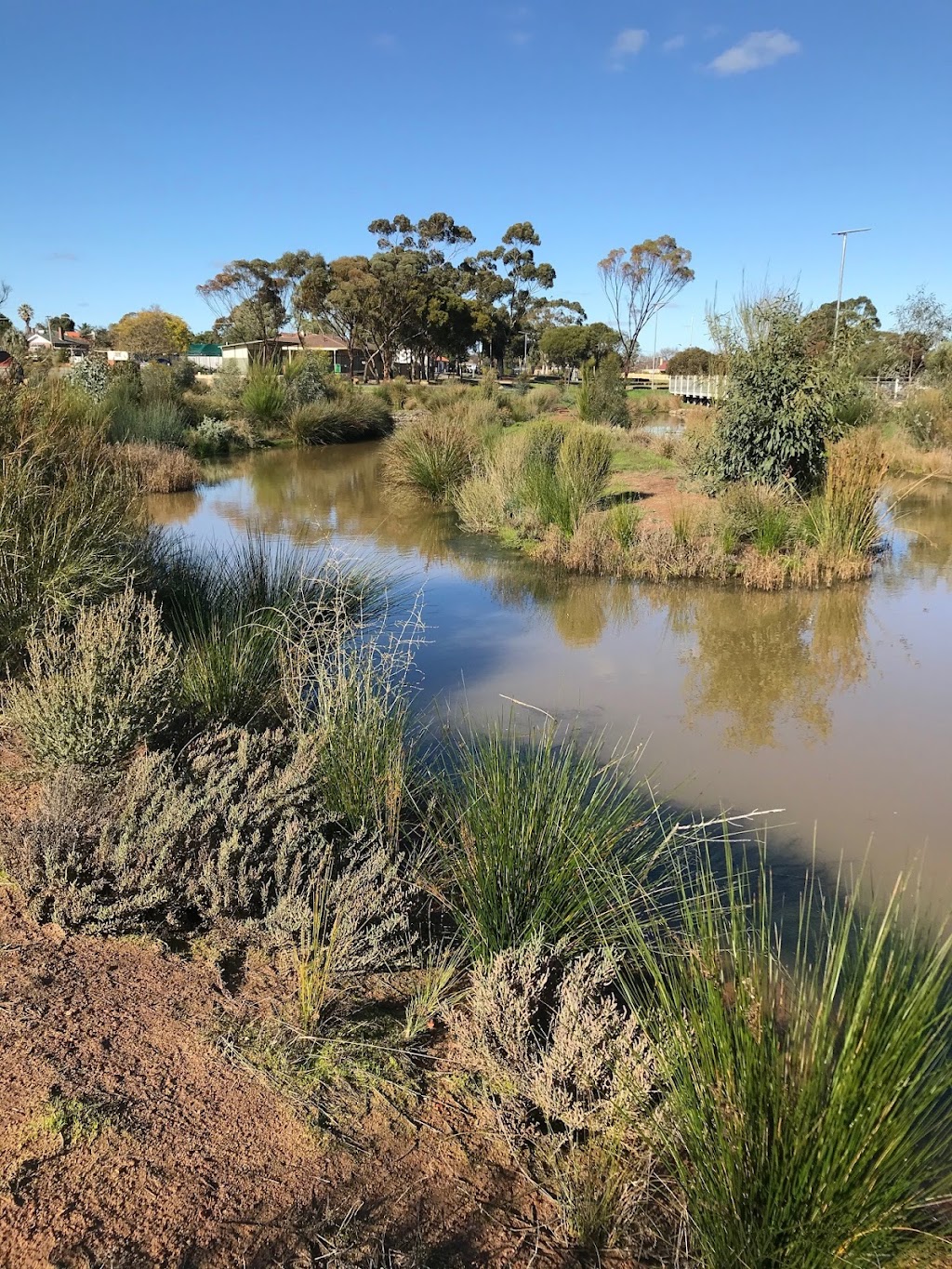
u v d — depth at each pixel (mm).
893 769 4816
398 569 9547
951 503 13836
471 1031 2502
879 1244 1754
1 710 3992
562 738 5109
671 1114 2123
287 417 23750
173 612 5473
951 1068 1826
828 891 3586
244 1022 2439
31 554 4691
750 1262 1790
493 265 71062
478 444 15016
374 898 2873
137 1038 2283
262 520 12398
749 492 10141
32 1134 1893
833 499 9469
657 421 27891
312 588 6688
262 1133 2066
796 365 10938
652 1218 2055
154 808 2971
